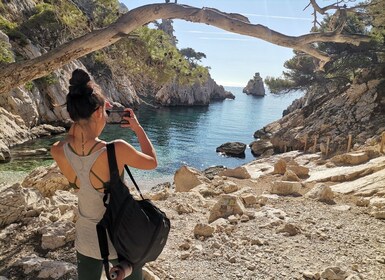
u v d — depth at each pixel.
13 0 36.88
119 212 1.80
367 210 6.71
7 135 25.78
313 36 6.83
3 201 5.32
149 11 6.30
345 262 4.42
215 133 43.91
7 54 21.28
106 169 1.86
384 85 26.14
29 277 3.90
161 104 71.75
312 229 5.57
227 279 4.00
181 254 4.60
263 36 6.61
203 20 6.39
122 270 1.79
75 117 1.85
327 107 28.81
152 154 2.03
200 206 7.50
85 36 6.30
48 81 33.81
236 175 13.07
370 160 12.36
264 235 5.31
